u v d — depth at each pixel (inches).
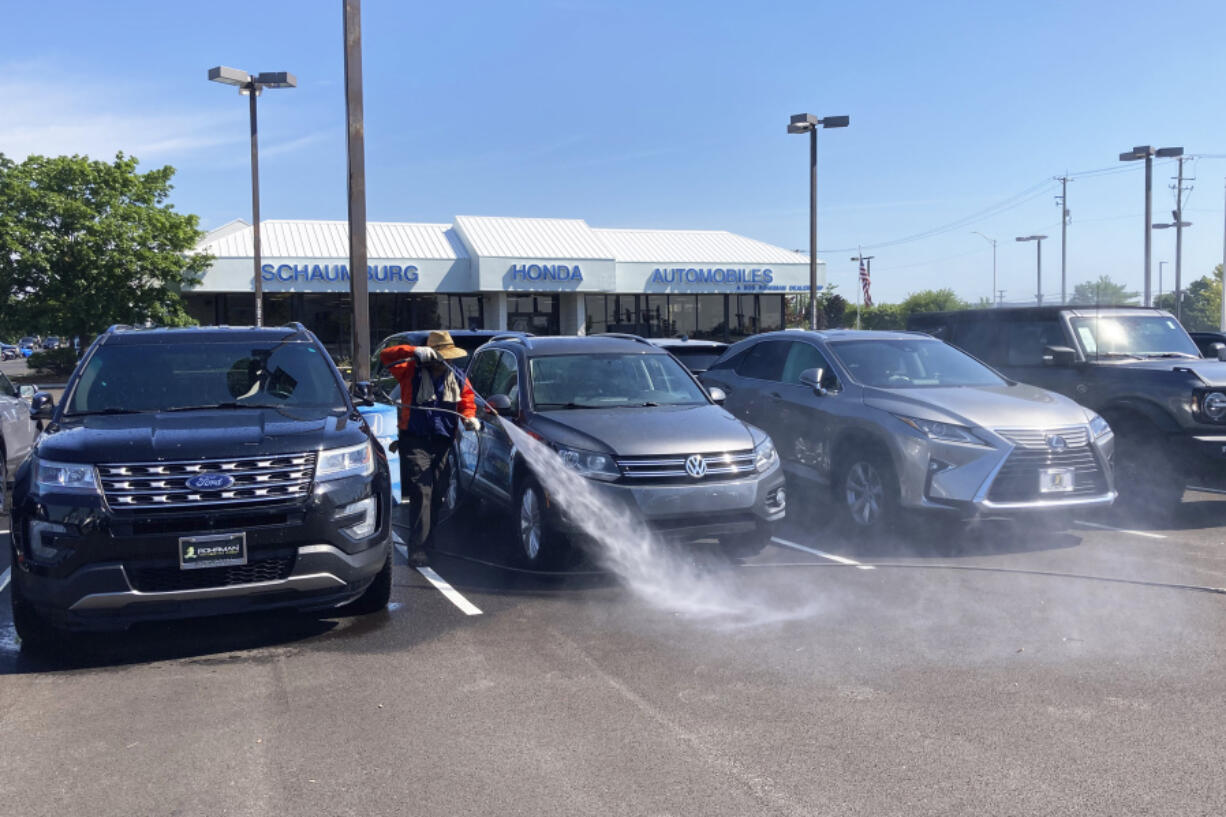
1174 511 370.6
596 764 154.3
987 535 330.6
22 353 2913.4
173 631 230.5
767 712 175.0
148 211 1389.0
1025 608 239.6
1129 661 199.5
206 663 207.2
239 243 1407.5
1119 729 164.9
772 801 141.0
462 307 1496.1
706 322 1646.2
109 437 214.8
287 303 1432.1
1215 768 149.5
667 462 266.5
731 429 284.7
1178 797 140.4
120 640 224.1
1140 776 147.2
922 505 298.8
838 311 2637.8
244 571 206.7
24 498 204.8
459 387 290.8
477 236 1493.6
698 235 1747.0
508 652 211.5
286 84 965.2
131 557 198.7
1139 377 367.6
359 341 504.7
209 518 202.7
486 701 182.5
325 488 213.3
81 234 1369.3
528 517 284.8
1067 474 297.7
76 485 201.2
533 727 169.9
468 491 343.6
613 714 175.2
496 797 143.8
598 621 233.6
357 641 220.8
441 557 303.0
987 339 439.8
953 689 184.9
